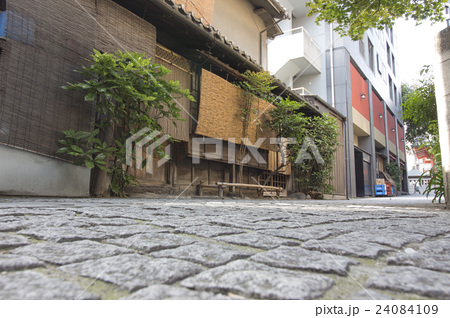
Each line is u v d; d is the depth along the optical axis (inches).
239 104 294.4
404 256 39.8
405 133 1263.5
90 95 160.4
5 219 65.1
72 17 171.8
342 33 225.6
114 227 60.7
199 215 91.6
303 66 585.0
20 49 148.3
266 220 82.9
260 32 447.8
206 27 237.0
